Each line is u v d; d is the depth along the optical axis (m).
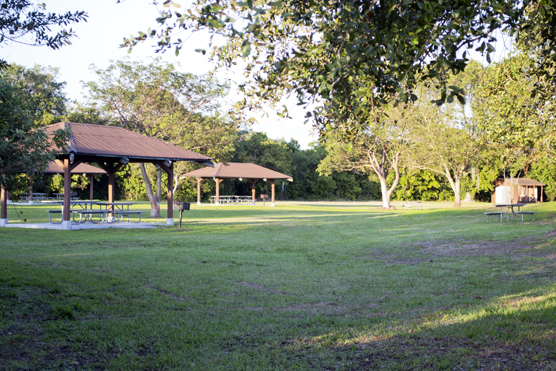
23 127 5.52
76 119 40.94
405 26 3.70
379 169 43.38
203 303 6.39
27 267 8.11
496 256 10.54
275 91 6.09
